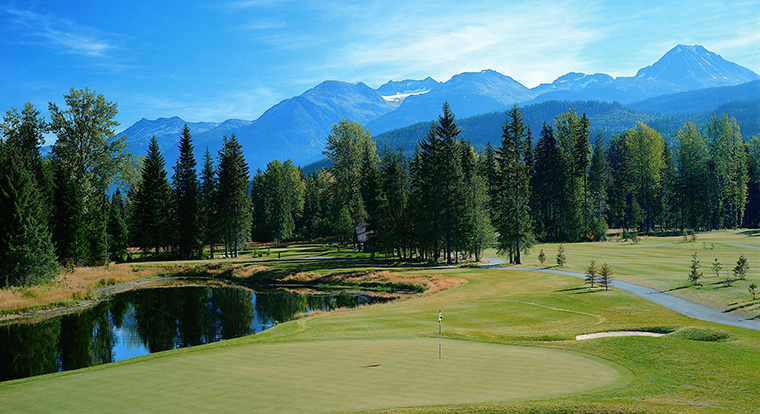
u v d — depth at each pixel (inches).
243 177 3639.3
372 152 4013.3
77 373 663.8
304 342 870.4
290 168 6259.8
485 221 2866.6
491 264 2603.3
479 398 501.4
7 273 1959.9
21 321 1651.1
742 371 621.3
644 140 4148.6
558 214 4020.7
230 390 548.4
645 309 1228.5
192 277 2854.3
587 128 3875.5
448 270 2395.4
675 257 2367.1
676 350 727.1
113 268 2861.7
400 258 3125.0
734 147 3978.8
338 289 2251.5
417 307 1395.2
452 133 2743.6
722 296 1280.8
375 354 735.7
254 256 3639.3
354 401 495.5
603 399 499.5
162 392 551.5
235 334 1418.6
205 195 3838.6
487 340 860.0
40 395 556.4
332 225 4338.1
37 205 2110.0
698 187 3914.9
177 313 1779.0
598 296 1419.8
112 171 2805.1
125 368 683.4
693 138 3909.9
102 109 2736.2
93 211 2896.2
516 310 1277.1
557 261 2285.9
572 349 753.6
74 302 1990.7
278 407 481.1
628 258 2402.8
